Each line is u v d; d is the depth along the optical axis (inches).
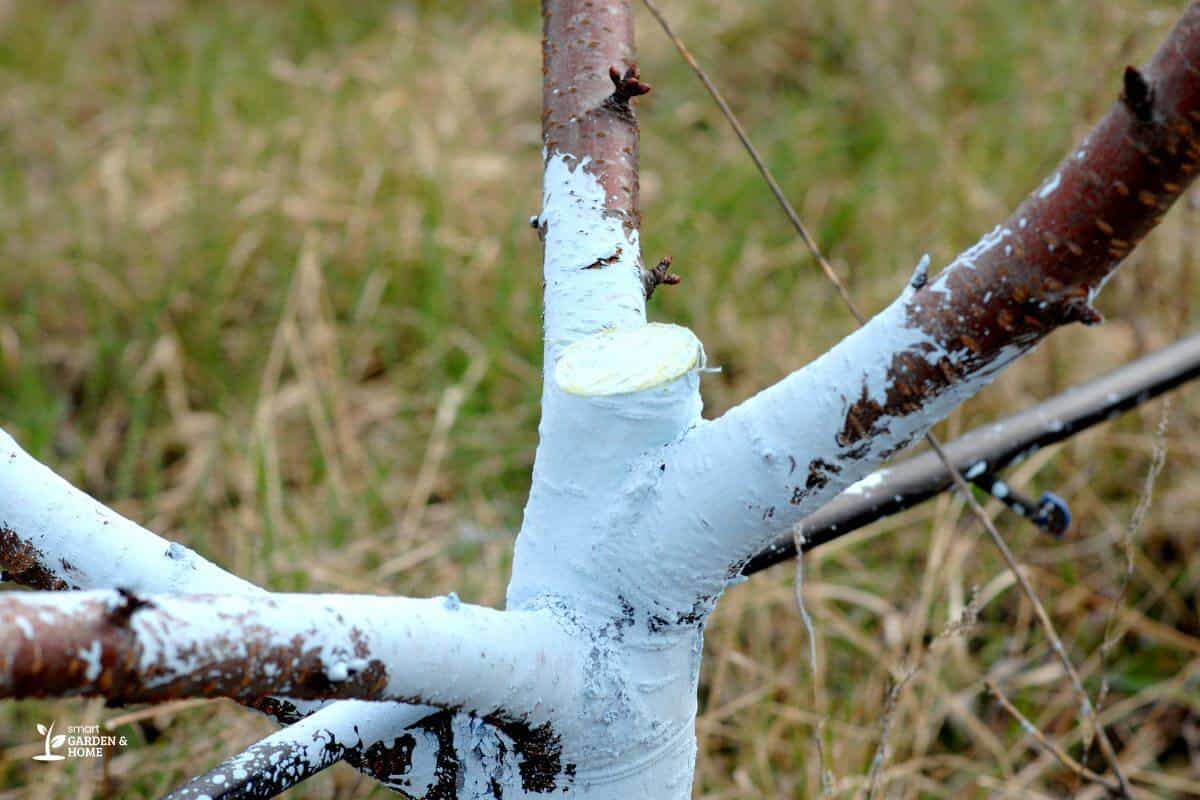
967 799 50.1
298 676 31.9
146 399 70.7
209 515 64.2
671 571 34.1
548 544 34.5
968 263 32.6
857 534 60.1
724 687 53.9
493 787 34.8
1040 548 61.2
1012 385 64.6
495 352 71.7
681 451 34.0
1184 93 31.4
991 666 56.1
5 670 30.4
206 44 98.8
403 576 58.7
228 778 34.0
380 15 105.6
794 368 69.4
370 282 75.2
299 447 68.6
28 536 33.9
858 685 53.4
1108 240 32.1
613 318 34.7
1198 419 64.1
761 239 81.0
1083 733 51.4
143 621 31.0
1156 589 58.2
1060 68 82.0
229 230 78.2
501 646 33.3
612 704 34.3
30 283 77.1
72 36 102.8
